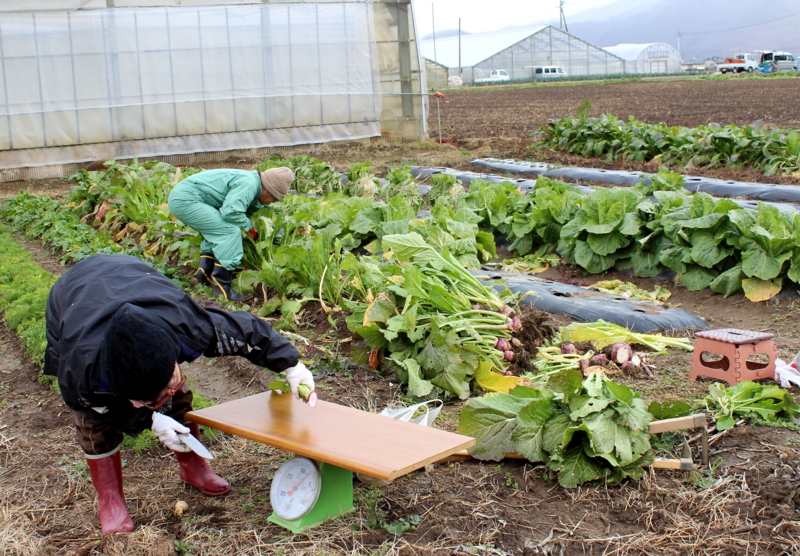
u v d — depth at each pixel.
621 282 6.91
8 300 6.74
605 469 3.35
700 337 4.47
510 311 5.07
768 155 13.78
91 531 3.12
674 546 2.90
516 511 3.20
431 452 2.77
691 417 3.43
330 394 4.54
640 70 76.75
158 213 8.58
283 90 18.00
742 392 3.94
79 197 12.00
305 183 12.16
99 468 3.00
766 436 3.66
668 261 6.69
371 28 18.69
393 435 2.97
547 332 5.14
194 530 3.09
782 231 6.05
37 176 16.11
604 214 7.28
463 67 67.12
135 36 16.45
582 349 5.01
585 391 3.51
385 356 4.88
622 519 3.11
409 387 4.34
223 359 5.31
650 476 3.37
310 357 5.11
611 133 16.55
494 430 3.54
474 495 3.33
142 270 2.89
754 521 3.02
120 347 2.37
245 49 17.50
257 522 3.15
